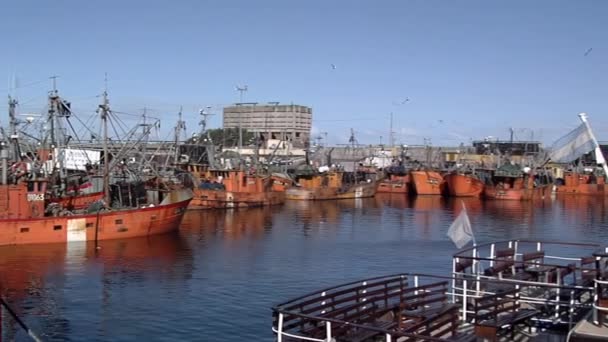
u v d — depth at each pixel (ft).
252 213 319.88
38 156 271.28
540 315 70.74
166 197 248.11
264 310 118.93
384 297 69.67
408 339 58.95
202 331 105.81
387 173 529.86
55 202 216.95
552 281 80.12
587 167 624.59
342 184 469.16
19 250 184.24
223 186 354.74
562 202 433.48
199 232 237.45
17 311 118.11
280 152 610.65
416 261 177.88
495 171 481.46
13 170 219.61
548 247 207.92
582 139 72.74
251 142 624.59
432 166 629.51
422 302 69.51
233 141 655.76
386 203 402.52
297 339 59.36
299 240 220.64
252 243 210.79
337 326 61.21
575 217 323.98
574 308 68.28
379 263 173.99
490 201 432.25
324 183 455.63
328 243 213.66
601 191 504.43
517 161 622.54
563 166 629.92
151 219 217.77
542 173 531.09
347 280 148.46
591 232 261.03
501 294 66.44
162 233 224.33
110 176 271.69
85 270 158.10
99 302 125.39
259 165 428.15
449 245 210.79
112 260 172.55
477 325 64.34
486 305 65.67
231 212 323.16
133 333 104.83
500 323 64.18
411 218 303.89
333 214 321.11
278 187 415.44
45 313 117.19
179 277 150.51
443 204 399.24
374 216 312.29
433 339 50.11
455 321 64.95
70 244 196.95
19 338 101.50
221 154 470.80
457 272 74.69
